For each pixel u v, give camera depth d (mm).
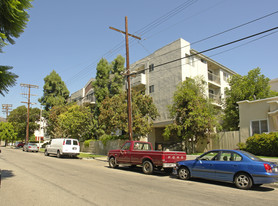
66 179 9914
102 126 28984
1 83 7145
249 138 15000
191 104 18047
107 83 30500
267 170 8258
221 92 30422
